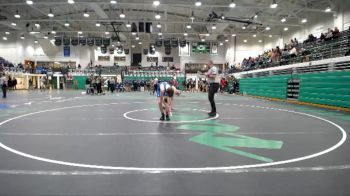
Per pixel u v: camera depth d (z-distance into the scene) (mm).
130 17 34875
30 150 4922
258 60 29391
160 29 37938
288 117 10016
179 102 17109
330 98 14297
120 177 3592
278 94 20844
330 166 4109
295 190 3211
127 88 39812
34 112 10984
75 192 3107
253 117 9891
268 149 5105
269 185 3355
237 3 25484
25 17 32188
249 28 34688
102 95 25688
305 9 22672
